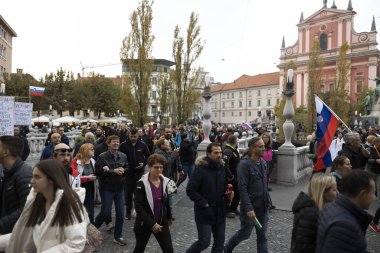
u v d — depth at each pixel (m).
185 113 24.09
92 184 6.29
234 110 107.50
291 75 11.64
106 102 54.12
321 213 2.64
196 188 4.50
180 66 23.70
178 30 23.38
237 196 7.48
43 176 2.54
